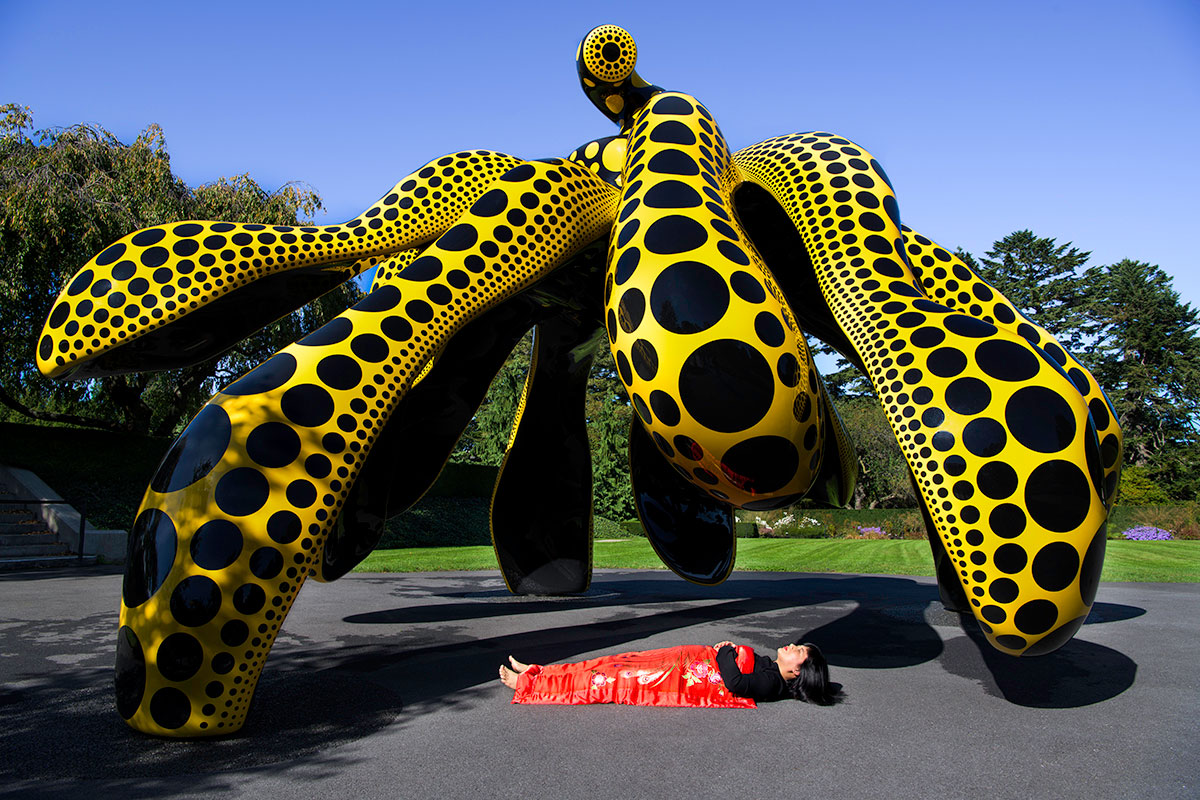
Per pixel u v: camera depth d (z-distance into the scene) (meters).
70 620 7.74
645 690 4.62
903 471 33.78
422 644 6.55
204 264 5.36
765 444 4.77
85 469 18.38
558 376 9.01
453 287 5.21
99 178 18.03
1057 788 3.36
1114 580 11.31
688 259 4.91
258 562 4.10
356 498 7.29
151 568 4.04
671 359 4.75
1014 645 4.20
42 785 3.34
